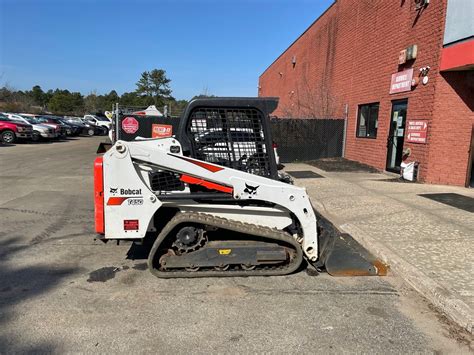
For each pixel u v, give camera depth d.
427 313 3.55
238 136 4.40
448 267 4.34
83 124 36.41
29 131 24.44
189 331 3.17
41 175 11.65
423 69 9.61
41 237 5.61
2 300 3.66
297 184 9.67
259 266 4.31
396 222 6.16
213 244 4.23
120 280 4.15
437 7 9.12
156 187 4.22
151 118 14.20
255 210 4.36
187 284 4.08
